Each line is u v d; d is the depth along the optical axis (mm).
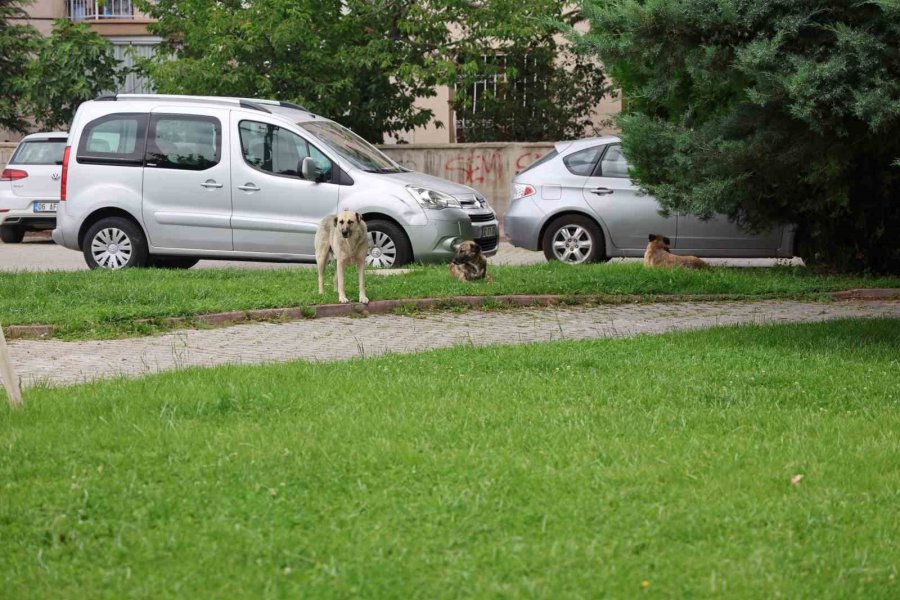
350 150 15938
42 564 4398
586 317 12289
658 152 12188
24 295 12438
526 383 7691
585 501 5090
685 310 12812
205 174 15656
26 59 29766
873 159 13977
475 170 24328
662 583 4250
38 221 22688
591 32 11375
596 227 16562
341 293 12266
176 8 25469
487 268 14719
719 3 9945
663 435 6281
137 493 5145
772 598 4137
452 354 9000
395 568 4340
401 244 15258
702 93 12984
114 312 11188
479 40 25594
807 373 8156
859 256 15453
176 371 8188
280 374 7988
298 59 24484
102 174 15922
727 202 12023
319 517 4914
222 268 16109
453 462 5637
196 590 4188
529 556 4477
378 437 6082
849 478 5504
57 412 6762
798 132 11039
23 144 22922
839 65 9633
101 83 28547
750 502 5121
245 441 5996
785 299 13625
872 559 4508
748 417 6750
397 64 25000
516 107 26688
